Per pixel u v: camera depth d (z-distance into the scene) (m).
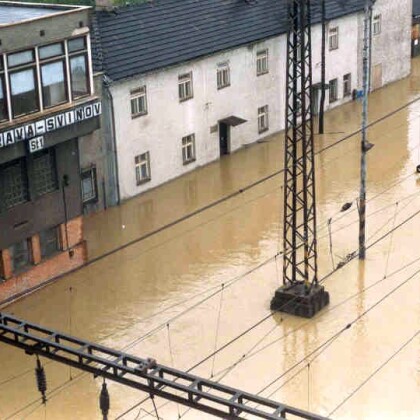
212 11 45.59
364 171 32.81
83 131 32.41
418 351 27.44
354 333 28.66
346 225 37.09
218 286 32.47
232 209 39.75
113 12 41.28
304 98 27.83
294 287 30.11
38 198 32.19
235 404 15.17
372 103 54.72
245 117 46.56
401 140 48.06
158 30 42.38
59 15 30.50
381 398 25.17
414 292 31.23
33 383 26.58
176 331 29.36
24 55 29.62
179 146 42.91
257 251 35.28
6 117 29.38
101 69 37.84
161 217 38.97
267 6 48.22
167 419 24.50
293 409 15.13
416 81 59.47
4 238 30.94
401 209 38.69
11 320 17.86
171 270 34.03
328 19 50.22
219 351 27.81
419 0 65.31
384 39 56.72
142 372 16.12
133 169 40.56
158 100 41.00
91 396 25.81
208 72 43.44
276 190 41.72
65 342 28.83
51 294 32.53
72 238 34.06
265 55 46.97
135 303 31.56
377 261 33.69
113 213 39.47
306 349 27.91
